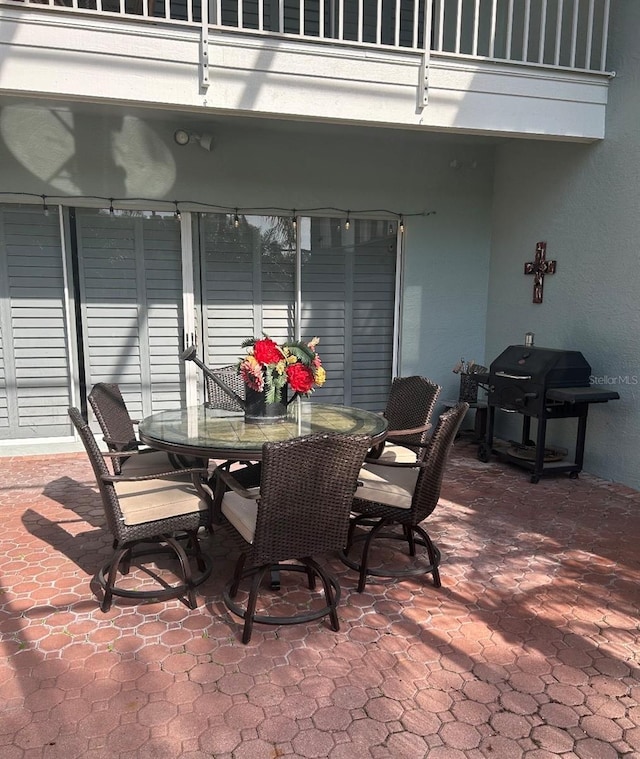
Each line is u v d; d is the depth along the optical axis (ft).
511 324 17.94
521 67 12.85
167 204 16.10
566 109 13.43
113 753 5.64
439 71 12.21
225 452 8.19
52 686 6.59
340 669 6.95
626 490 13.58
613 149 13.67
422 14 19.25
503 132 13.03
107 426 10.06
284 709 6.26
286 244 17.34
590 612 8.26
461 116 12.55
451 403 18.49
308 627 7.85
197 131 15.80
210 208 16.42
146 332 16.74
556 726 6.05
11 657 7.11
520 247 17.31
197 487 8.66
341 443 7.18
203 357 17.24
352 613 8.21
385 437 9.30
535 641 7.54
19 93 10.26
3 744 5.74
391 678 6.79
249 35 10.99
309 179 17.03
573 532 11.13
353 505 9.12
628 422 13.67
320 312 17.94
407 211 18.01
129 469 10.34
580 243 14.92
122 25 10.34
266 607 8.34
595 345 14.56
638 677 6.84
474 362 18.12
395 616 8.14
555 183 15.70
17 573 9.31
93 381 16.57
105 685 6.61
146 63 10.57
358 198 17.52
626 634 7.72
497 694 6.53
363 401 18.75
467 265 18.80
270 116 11.60
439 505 12.60
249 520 7.80
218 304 17.12
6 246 15.44
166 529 8.25
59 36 10.13
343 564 9.78
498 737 5.88
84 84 10.37
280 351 9.79
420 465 8.61
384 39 19.02
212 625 7.88
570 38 15.21
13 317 15.78
